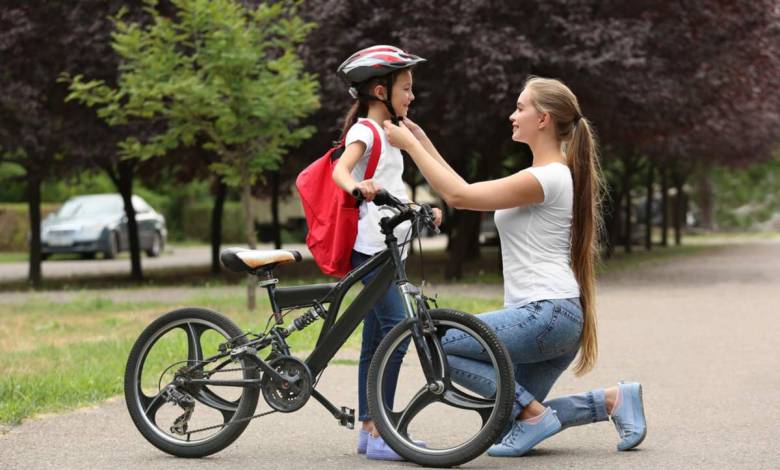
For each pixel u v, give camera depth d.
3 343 38.94
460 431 21.30
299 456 19.45
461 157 82.88
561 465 18.39
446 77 63.53
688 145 103.25
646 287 65.94
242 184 51.12
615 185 140.00
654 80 65.00
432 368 18.30
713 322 43.91
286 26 48.97
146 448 20.34
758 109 90.38
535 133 19.30
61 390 26.67
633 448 19.77
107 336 40.75
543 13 63.06
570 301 18.70
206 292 64.62
